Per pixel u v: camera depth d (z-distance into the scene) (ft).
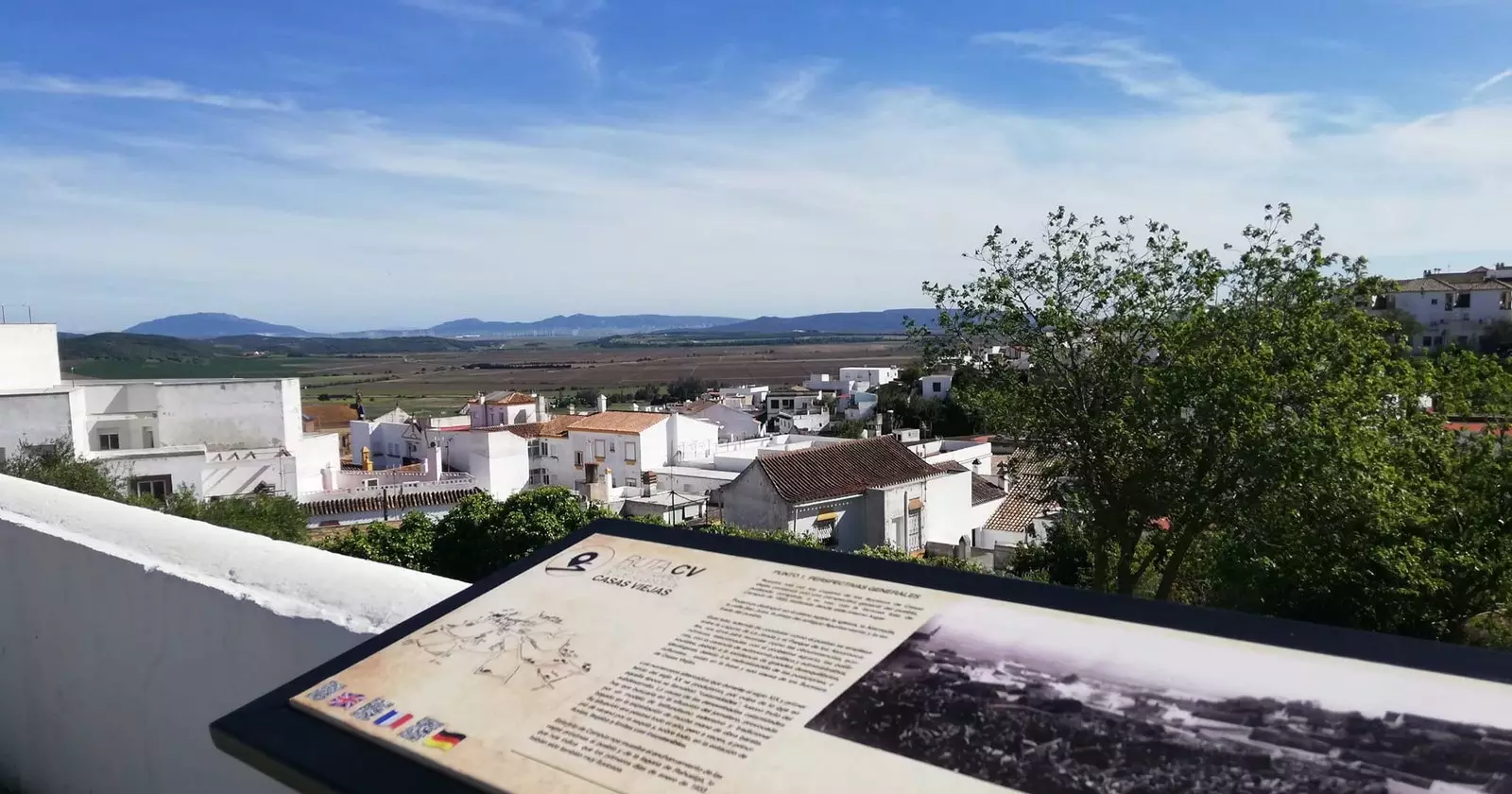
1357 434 48.11
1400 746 5.08
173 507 66.13
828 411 234.17
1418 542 48.75
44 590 13.70
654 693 6.89
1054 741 5.62
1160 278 56.85
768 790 5.65
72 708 13.47
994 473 132.16
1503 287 166.50
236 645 10.64
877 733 5.98
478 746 6.64
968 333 61.11
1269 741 5.30
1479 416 55.62
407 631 8.50
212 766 11.16
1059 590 7.27
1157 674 6.06
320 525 103.35
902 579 7.91
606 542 9.78
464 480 132.46
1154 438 52.39
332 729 7.18
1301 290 52.75
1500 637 55.88
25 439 77.00
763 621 7.63
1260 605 54.34
